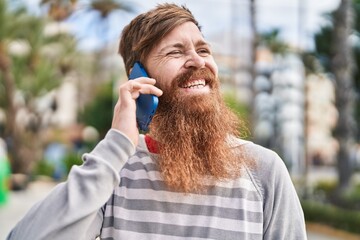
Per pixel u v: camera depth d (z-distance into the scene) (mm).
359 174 22594
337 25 12391
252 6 16297
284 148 28000
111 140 1542
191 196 1606
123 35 1815
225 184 1620
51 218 1468
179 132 1633
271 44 34844
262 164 1668
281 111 34000
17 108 23016
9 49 21766
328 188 16234
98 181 1485
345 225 10055
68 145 34156
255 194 1627
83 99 35000
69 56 24047
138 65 1712
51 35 23125
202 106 1646
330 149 38594
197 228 1587
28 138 23438
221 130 1661
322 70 17469
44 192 16938
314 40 17109
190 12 1739
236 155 1642
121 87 1609
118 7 28953
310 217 11031
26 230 1495
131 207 1633
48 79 23047
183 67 1668
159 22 1673
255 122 15953
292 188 1688
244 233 1580
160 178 1635
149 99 1617
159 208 1613
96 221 1638
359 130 18375
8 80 22000
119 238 1610
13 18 20812
